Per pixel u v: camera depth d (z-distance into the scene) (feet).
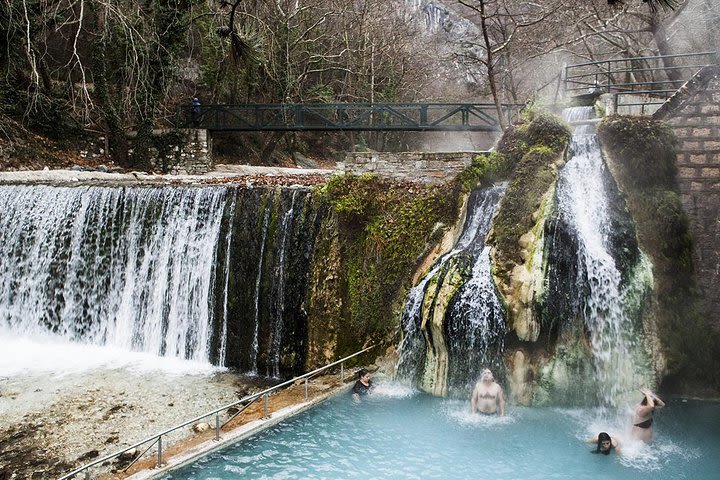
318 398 31.19
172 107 76.84
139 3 68.23
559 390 30.73
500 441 27.02
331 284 38.27
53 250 46.29
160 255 43.57
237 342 40.50
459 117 103.86
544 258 31.24
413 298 34.14
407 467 24.76
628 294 31.71
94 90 68.33
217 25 74.95
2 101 63.52
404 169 39.45
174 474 24.26
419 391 32.89
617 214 33.83
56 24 64.44
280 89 81.76
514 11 87.61
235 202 41.47
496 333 30.83
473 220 36.81
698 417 29.84
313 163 97.35
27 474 25.14
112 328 44.55
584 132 41.98
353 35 99.55
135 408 32.01
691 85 35.09
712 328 33.47
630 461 25.31
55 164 64.34
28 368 38.73
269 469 24.57
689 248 33.88
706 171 34.65
